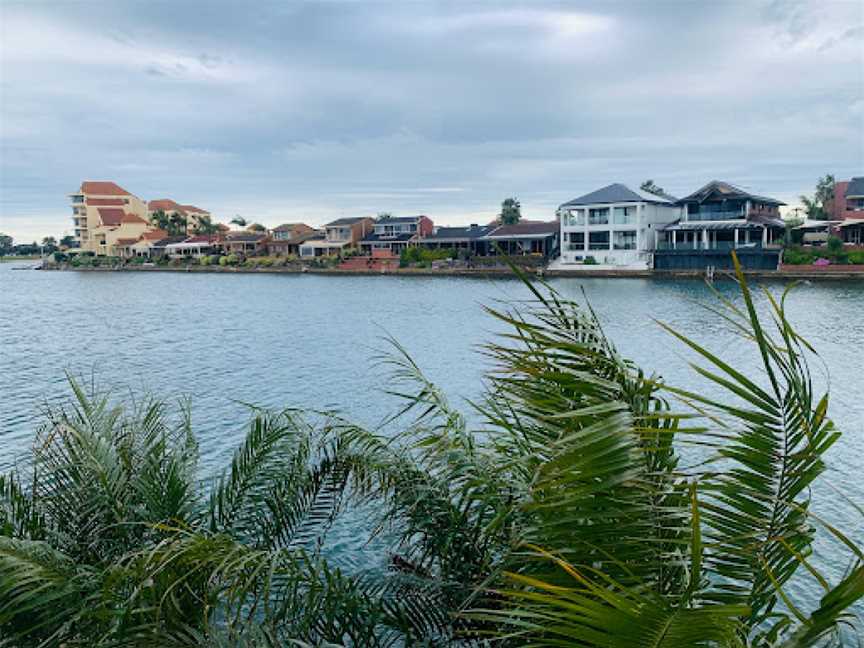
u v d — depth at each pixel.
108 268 122.19
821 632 2.10
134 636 3.60
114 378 24.70
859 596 1.91
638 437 2.27
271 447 5.79
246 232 132.62
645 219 72.94
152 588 3.76
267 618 3.67
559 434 2.87
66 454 5.66
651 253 70.69
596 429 2.24
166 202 148.75
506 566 3.30
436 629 4.07
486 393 3.94
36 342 34.06
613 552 2.42
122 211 140.50
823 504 11.98
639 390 2.65
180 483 5.43
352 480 5.33
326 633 3.89
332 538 9.53
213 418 18.42
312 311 48.06
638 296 51.34
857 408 18.77
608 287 59.59
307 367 26.55
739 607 1.80
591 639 2.00
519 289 61.59
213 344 32.97
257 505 5.45
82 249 140.12
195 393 22.05
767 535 2.58
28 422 18.16
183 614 3.95
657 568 2.46
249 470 5.67
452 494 4.41
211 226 141.38
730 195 68.62
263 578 3.79
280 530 5.43
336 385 23.08
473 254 86.31
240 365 27.19
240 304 54.22
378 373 24.97
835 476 13.30
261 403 20.45
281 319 43.25
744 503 2.63
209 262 113.38
